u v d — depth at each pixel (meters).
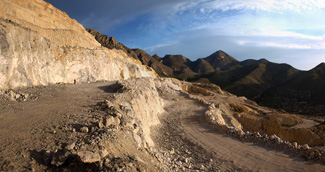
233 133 14.70
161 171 7.45
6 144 6.41
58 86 20.02
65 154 5.78
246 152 11.55
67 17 32.03
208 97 48.78
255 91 112.50
